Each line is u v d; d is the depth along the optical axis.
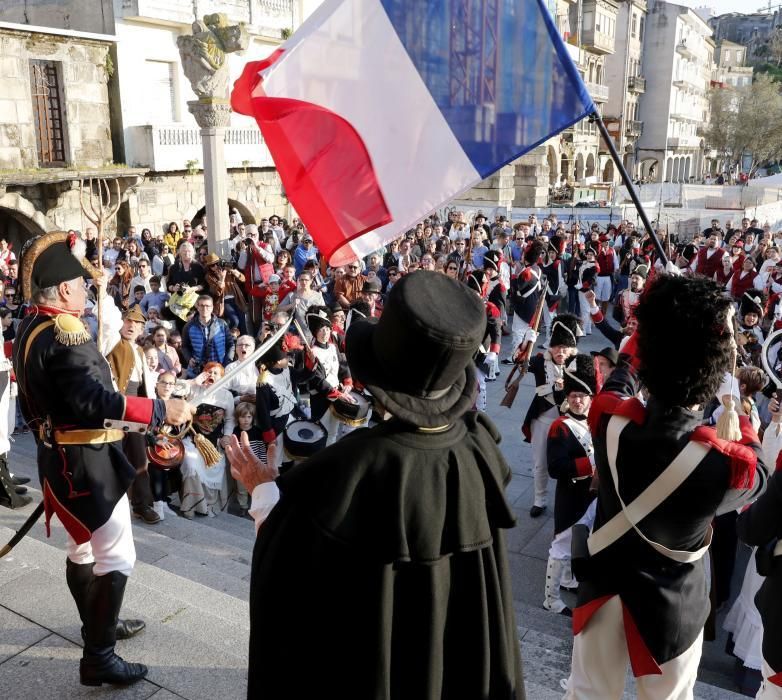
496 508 1.77
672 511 2.19
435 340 1.53
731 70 93.25
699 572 2.33
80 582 2.86
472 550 1.69
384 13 3.34
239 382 6.78
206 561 5.18
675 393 2.16
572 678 2.50
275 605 1.64
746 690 4.14
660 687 2.34
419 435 1.64
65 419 2.81
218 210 15.90
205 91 15.37
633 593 2.28
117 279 13.62
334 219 3.48
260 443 6.63
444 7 3.35
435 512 1.62
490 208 26.06
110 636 2.83
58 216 19.16
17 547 3.99
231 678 2.91
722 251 15.03
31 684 2.84
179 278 11.48
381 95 3.39
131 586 3.61
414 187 3.47
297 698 1.62
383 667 1.58
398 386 1.63
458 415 1.65
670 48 66.00
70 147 19.45
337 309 9.04
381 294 12.41
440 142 3.46
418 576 1.64
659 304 2.20
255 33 23.77
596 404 2.38
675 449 2.15
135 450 5.80
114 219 20.66
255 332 12.62
